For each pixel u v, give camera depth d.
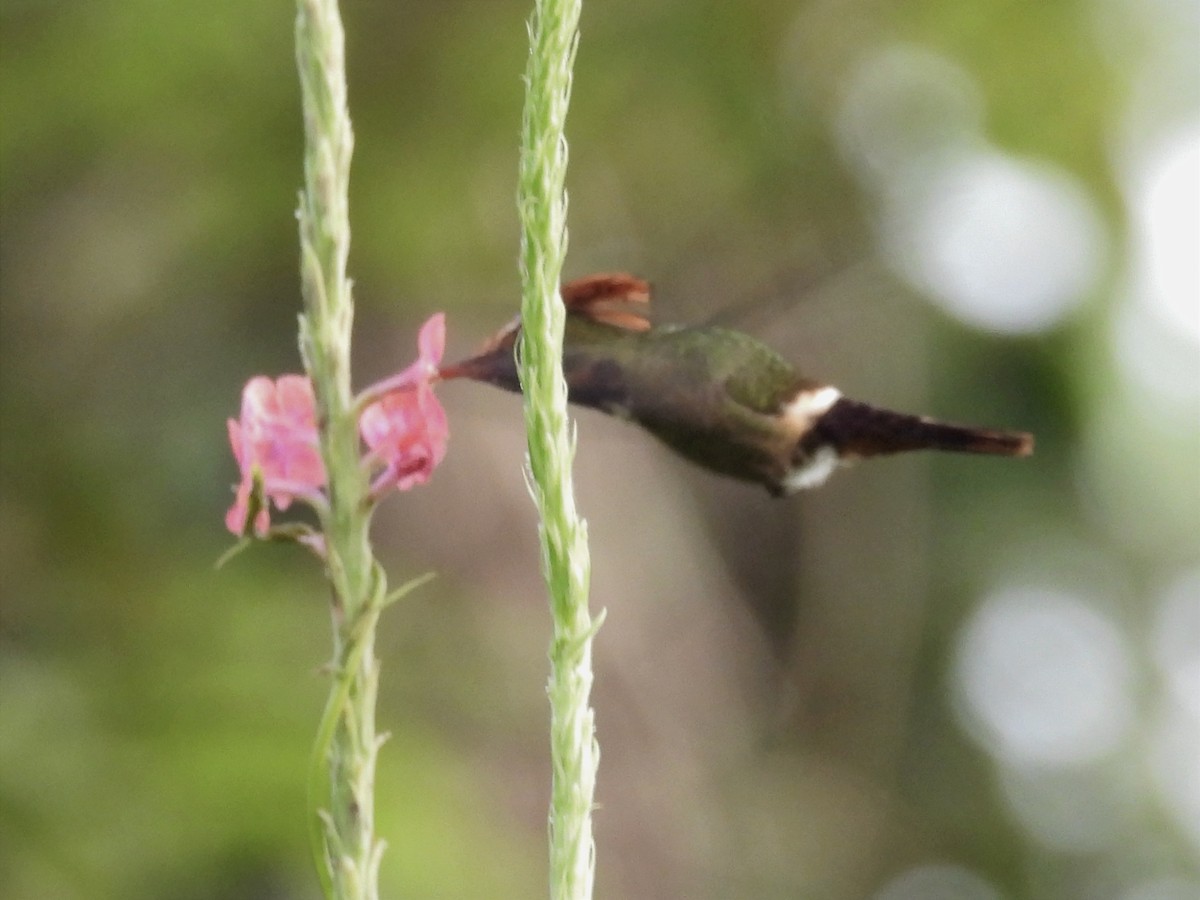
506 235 11.27
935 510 15.88
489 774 9.90
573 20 2.76
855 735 15.51
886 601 15.68
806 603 15.65
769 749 14.98
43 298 11.13
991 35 11.84
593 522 12.76
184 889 6.82
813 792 14.99
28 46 9.80
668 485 13.89
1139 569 15.59
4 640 7.98
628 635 12.62
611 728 12.28
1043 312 13.77
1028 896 16.17
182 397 11.34
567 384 3.69
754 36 11.59
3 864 6.56
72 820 6.78
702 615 13.66
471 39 10.84
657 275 11.53
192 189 10.55
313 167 2.95
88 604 8.19
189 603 8.16
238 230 10.63
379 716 9.02
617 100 11.67
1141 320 13.96
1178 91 12.76
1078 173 12.58
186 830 6.85
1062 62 12.04
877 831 15.29
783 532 15.88
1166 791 17.11
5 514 9.38
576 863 2.91
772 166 12.19
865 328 13.77
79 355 11.16
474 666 10.51
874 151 12.42
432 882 7.10
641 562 13.05
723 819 13.27
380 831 7.18
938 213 12.55
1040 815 16.67
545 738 10.37
